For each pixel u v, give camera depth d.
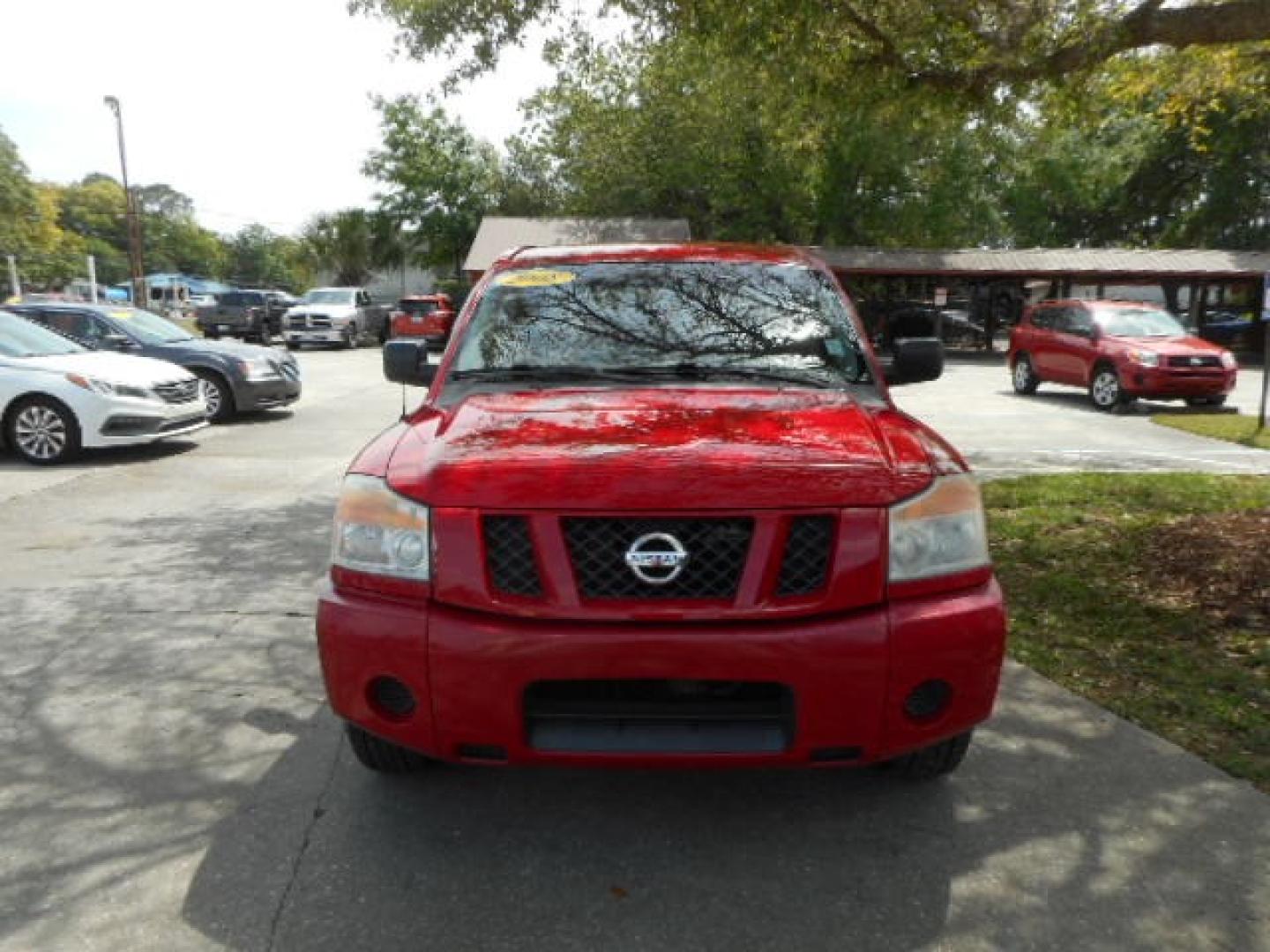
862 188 35.81
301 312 31.56
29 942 2.46
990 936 2.50
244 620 4.97
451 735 2.65
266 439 11.42
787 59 7.71
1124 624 4.82
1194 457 10.76
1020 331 18.28
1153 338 15.66
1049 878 2.76
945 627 2.65
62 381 9.45
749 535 2.61
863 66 7.84
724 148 33.53
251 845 2.92
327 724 3.77
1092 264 30.77
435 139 46.06
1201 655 4.44
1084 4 6.37
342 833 2.99
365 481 2.88
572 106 35.62
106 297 66.44
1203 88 8.81
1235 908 2.62
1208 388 14.78
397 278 58.03
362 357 28.11
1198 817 3.08
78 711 3.86
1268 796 3.21
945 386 20.14
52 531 6.86
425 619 2.64
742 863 2.84
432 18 8.24
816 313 4.04
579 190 37.69
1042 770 3.40
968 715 2.73
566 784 3.31
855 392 3.62
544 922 2.56
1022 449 11.41
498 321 3.98
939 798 3.21
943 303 31.98
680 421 3.08
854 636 2.58
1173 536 6.16
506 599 2.62
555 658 2.56
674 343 3.84
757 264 4.35
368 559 2.77
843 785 3.29
